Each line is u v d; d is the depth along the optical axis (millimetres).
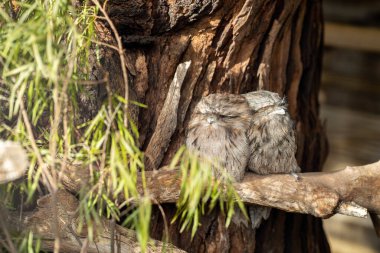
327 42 9414
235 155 4617
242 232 5262
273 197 4605
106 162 4148
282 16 5430
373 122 9180
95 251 4441
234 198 4656
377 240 8867
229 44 5238
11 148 3721
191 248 5164
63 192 4379
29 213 4473
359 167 4699
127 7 4992
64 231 4355
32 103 4457
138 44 5105
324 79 9484
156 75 5164
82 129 4633
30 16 4316
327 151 6566
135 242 4441
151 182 4559
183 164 3715
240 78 5293
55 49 3680
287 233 5785
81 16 4324
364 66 9227
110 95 3715
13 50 3607
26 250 4234
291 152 4875
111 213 4305
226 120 4672
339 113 9461
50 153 3727
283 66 5656
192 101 5125
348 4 9297
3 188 4305
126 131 3746
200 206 5105
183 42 5168
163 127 4922
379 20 9125
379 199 4684
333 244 9180
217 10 5105
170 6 5086
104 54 4863
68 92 3982
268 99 4816
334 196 4496
